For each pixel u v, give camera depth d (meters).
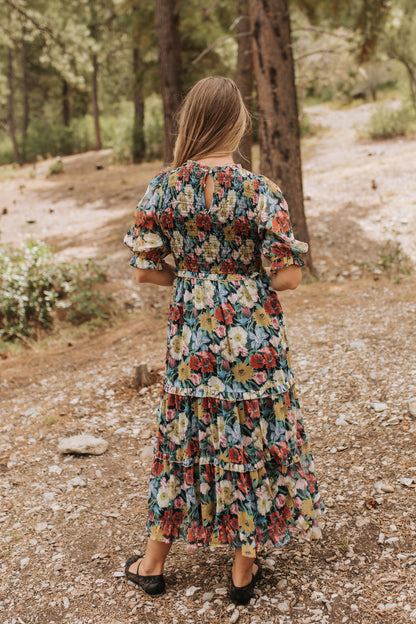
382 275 7.69
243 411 1.91
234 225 1.84
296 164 7.39
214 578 2.23
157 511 2.04
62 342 6.82
